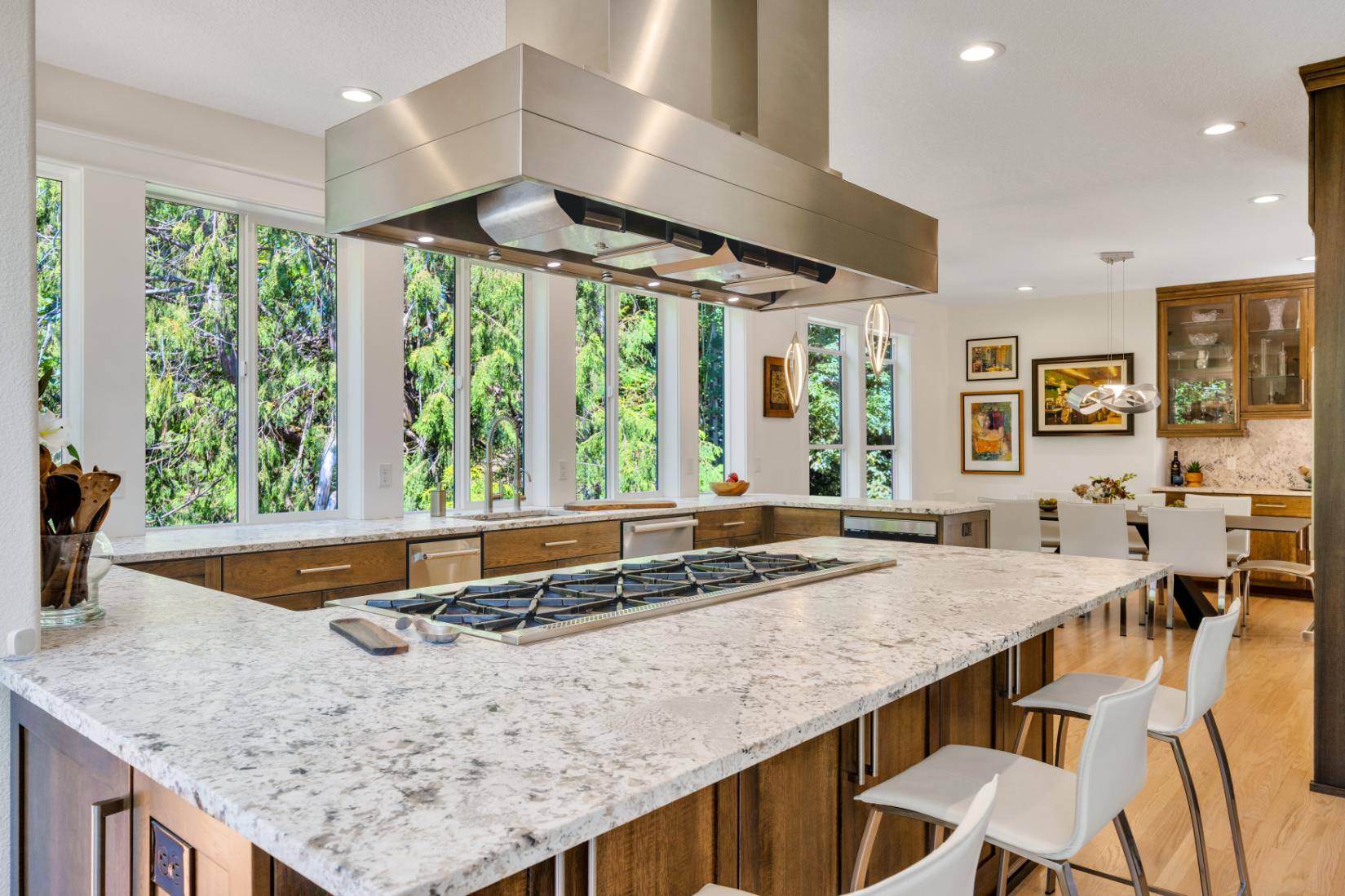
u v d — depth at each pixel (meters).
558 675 1.28
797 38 2.25
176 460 3.42
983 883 2.22
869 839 1.53
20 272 1.38
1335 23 2.70
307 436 3.79
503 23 2.72
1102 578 2.26
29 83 1.40
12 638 1.35
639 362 5.38
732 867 1.40
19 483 1.37
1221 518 5.18
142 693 1.17
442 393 4.31
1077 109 3.41
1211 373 7.05
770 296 2.82
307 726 1.04
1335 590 2.92
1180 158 4.00
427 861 0.70
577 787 0.86
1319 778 2.95
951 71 3.06
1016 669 2.36
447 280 4.33
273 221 3.69
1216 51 2.91
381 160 1.63
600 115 1.52
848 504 4.72
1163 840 2.60
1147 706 1.51
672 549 4.46
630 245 1.98
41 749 1.34
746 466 5.98
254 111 3.43
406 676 1.27
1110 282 7.06
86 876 1.21
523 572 3.74
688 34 1.94
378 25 2.74
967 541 4.53
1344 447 2.90
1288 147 3.84
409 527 3.45
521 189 1.73
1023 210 4.86
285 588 2.98
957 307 8.42
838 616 1.74
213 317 3.53
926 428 8.12
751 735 1.01
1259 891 2.29
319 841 0.73
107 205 3.11
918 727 1.91
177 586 2.03
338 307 3.89
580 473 5.00
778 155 1.90
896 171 4.18
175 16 2.68
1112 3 2.60
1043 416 7.88
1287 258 6.09
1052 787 1.56
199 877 0.96
